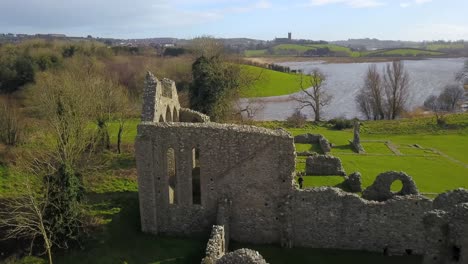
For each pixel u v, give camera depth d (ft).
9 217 95.91
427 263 60.64
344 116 288.51
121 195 111.14
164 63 288.30
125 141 161.89
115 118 169.89
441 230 59.00
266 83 340.59
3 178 120.78
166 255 83.97
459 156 160.86
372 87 271.90
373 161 150.61
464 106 301.22
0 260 84.74
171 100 111.24
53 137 128.67
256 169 86.63
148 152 87.81
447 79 451.53
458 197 72.49
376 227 84.23
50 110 130.11
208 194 89.51
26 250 87.25
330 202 85.05
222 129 86.12
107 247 86.94
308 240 87.66
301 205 86.17
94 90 145.69
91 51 305.73
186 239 90.53
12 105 182.19
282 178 86.07
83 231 89.86
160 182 90.02
